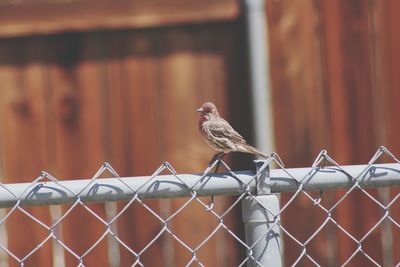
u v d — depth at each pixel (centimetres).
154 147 1108
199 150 1109
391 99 1118
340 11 1117
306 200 1105
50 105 1101
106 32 1108
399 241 1113
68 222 1094
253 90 1100
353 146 1116
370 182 617
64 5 1103
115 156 1105
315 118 1114
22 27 1095
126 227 1098
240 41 1114
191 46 1112
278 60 1111
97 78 1108
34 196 571
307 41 1115
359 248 658
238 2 1107
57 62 1102
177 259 1102
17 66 1097
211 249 1106
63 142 1101
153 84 1109
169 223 1100
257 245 601
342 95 1117
